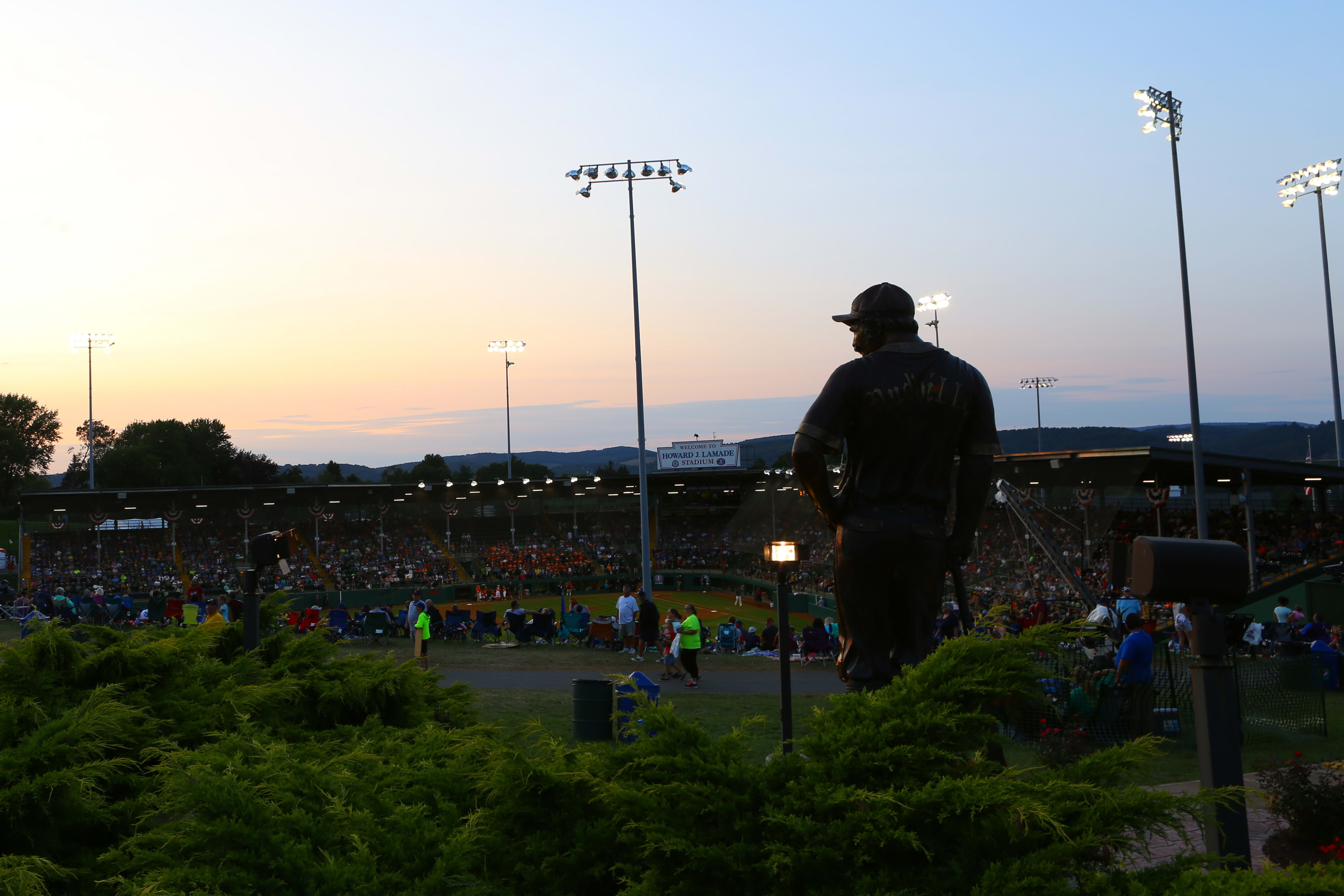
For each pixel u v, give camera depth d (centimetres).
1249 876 379
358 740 747
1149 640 1261
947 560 725
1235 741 433
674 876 436
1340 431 5166
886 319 721
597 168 3553
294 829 464
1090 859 427
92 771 573
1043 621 2333
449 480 14462
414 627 2692
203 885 414
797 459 701
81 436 13475
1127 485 5178
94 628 783
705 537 8012
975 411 718
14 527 9275
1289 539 5088
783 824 435
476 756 600
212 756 526
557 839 488
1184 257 3244
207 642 838
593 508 8250
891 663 721
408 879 445
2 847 536
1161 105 3256
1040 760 1030
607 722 1209
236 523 7462
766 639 2702
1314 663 1503
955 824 429
